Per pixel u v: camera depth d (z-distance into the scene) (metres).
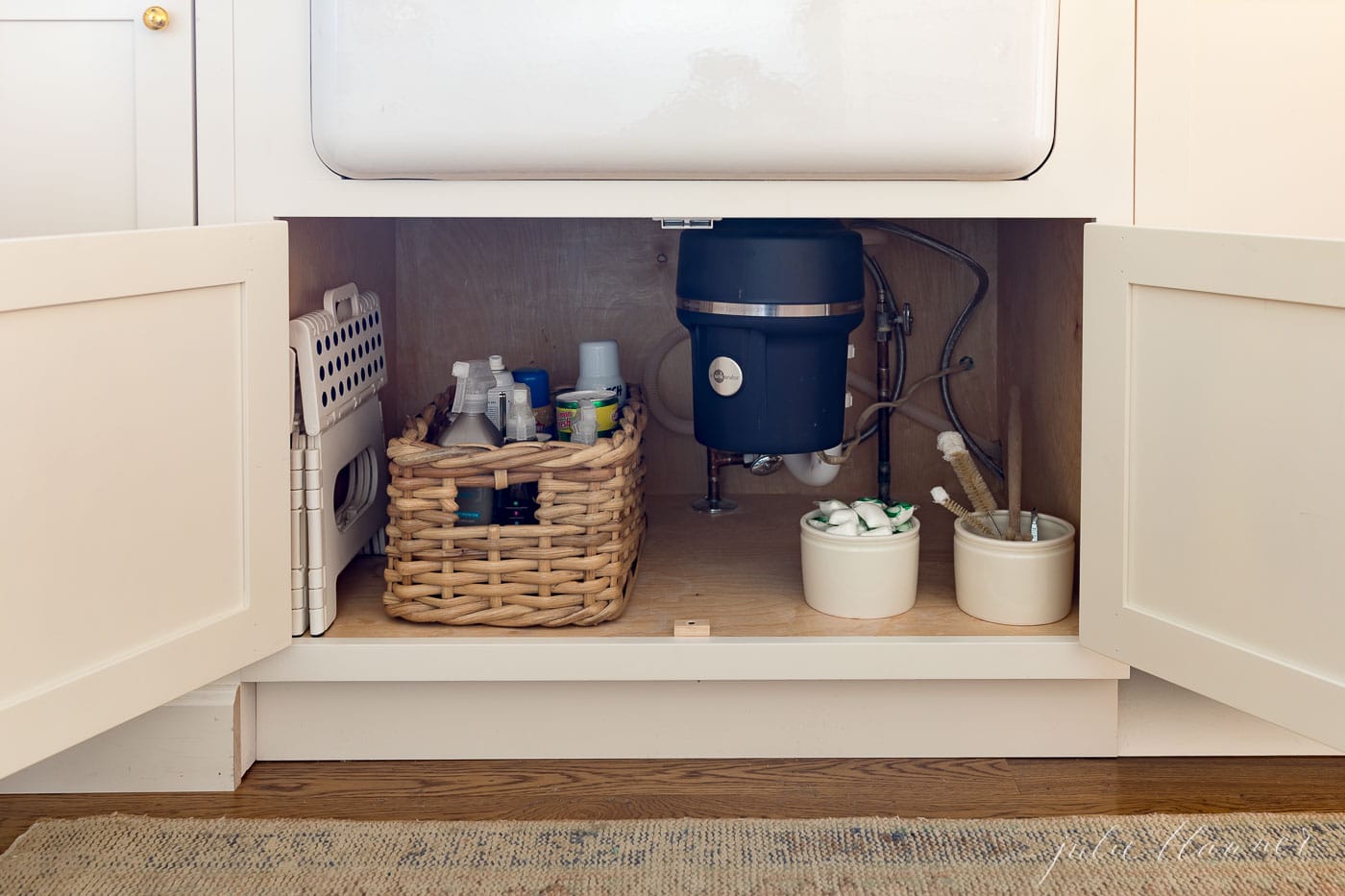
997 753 1.42
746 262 1.51
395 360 1.99
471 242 2.00
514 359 2.02
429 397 2.03
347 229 1.68
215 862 1.16
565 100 1.28
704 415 1.61
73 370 1.10
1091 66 1.31
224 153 1.34
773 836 1.21
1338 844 1.19
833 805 1.30
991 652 1.36
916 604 1.51
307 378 1.37
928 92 1.28
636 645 1.36
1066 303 1.56
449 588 1.42
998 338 1.98
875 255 1.98
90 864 1.16
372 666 1.36
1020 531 1.54
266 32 1.32
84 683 1.12
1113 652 1.32
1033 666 1.37
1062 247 1.58
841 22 1.27
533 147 1.29
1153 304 1.24
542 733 1.42
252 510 1.29
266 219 1.34
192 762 1.34
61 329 1.08
